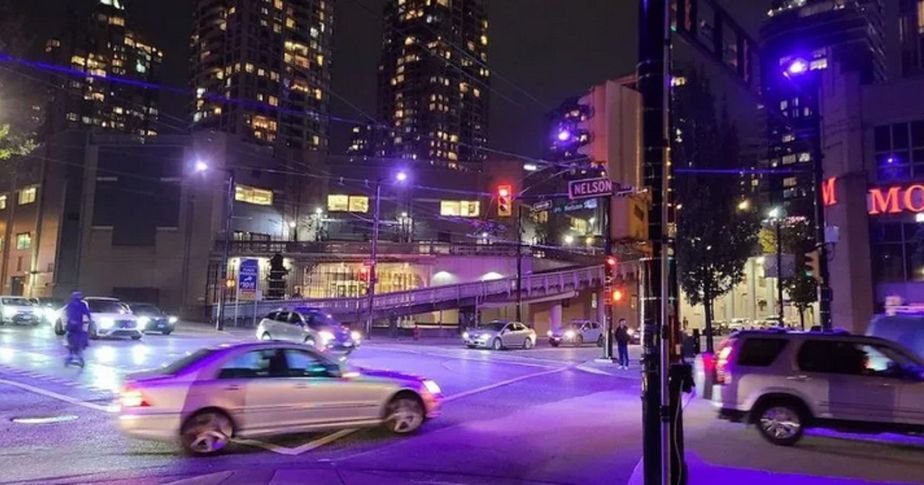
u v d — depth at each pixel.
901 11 75.56
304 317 27.33
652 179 7.14
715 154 37.41
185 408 9.58
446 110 180.50
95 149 64.88
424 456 9.88
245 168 67.19
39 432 10.85
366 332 47.06
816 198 21.28
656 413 6.86
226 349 10.28
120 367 19.55
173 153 64.31
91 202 64.25
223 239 63.41
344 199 74.25
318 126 140.25
